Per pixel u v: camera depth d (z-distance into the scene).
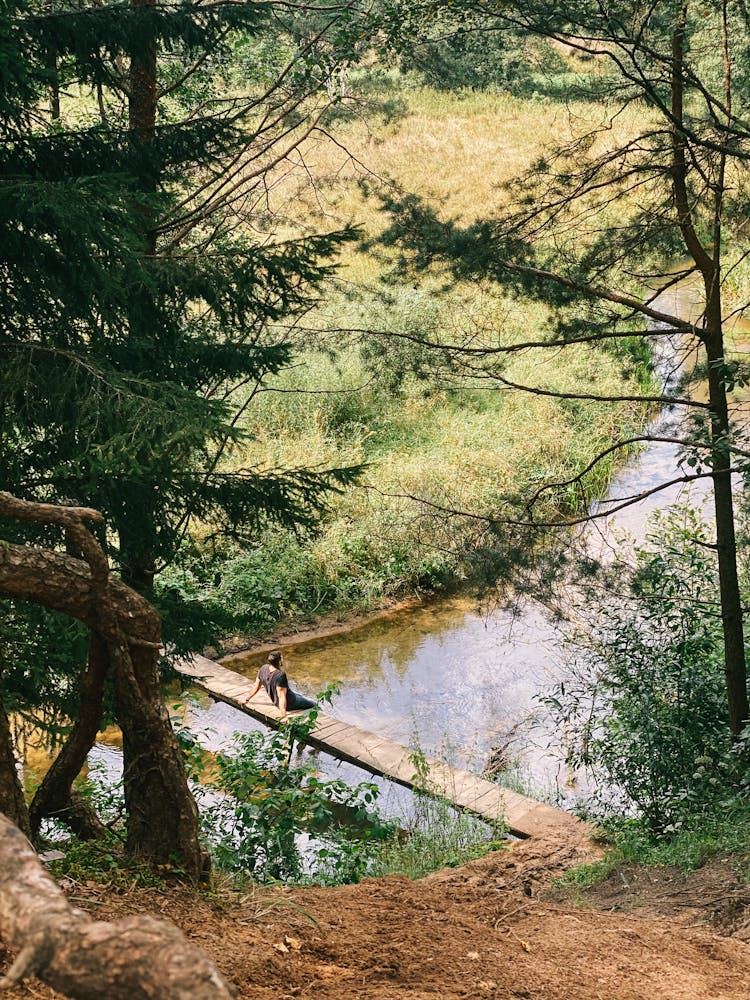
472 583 10.35
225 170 11.21
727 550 10.20
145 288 7.99
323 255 8.56
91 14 8.57
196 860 4.33
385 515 18.17
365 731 12.66
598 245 9.90
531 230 10.01
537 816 10.41
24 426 7.31
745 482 9.40
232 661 15.47
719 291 9.80
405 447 21.02
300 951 3.92
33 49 8.45
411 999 3.48
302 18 12.71
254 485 8.65
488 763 12.34
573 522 10.13
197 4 9.17
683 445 9.73
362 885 5.58
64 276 7.06
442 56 11.67
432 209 10.38
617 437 20.66
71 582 3.92
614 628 10.73
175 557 9.37
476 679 14.77
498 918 5.51
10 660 7.13
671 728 9.84
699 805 9.32
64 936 1.21
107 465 6.26
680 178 9.48
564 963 4.63
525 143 28.91
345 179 14.13
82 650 7.20
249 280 8.40
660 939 5.65
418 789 10.98
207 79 13.98
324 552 17.55
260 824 8.01
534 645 15.64
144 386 7.05
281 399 21.33
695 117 9.35
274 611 16.75
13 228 6.71
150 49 9.03
